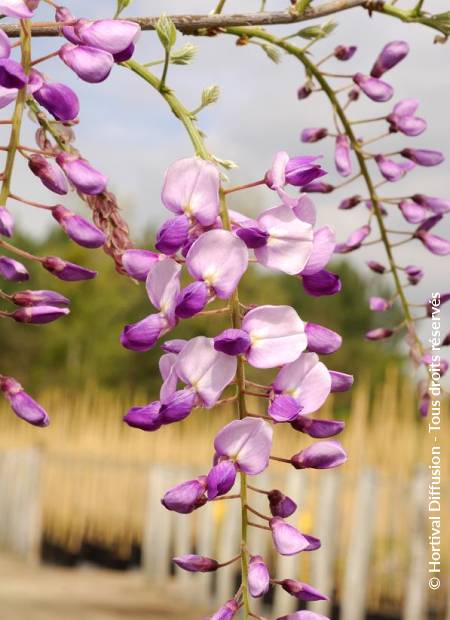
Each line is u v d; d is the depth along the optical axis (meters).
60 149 1.37
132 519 13.45
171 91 1.38
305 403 1.24
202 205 1.23
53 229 38.03
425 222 2.47
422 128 2.22
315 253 1.24
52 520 14.52
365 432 9.12
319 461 1.25
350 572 8.40
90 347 35.28
